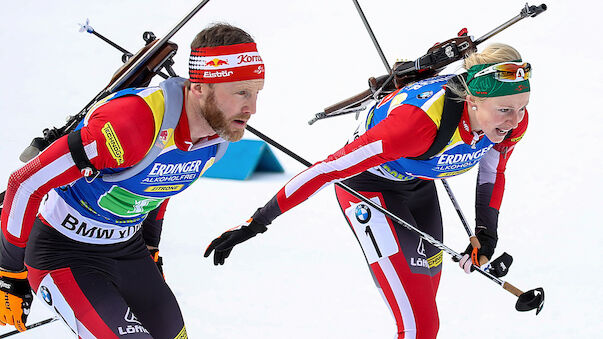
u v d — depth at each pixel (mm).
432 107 9922
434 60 11695
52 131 9992
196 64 8797
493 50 9641
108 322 9484
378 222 11516
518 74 9391
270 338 13570
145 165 8938
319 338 13586
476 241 11617
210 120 8953
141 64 10211
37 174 8562
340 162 10102
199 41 8781
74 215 9664
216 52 8648
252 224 10617
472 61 9766
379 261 11391
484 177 12078
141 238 10609
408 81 12172
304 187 10250
